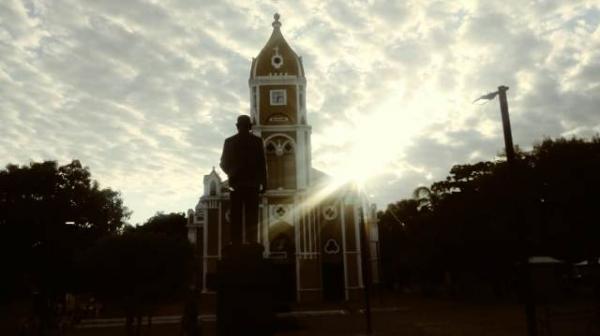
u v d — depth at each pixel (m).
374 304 48.81
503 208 42.31
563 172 39.81
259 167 11.06
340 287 53.78
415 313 38.12
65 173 50.34
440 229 49.97
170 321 39.88
